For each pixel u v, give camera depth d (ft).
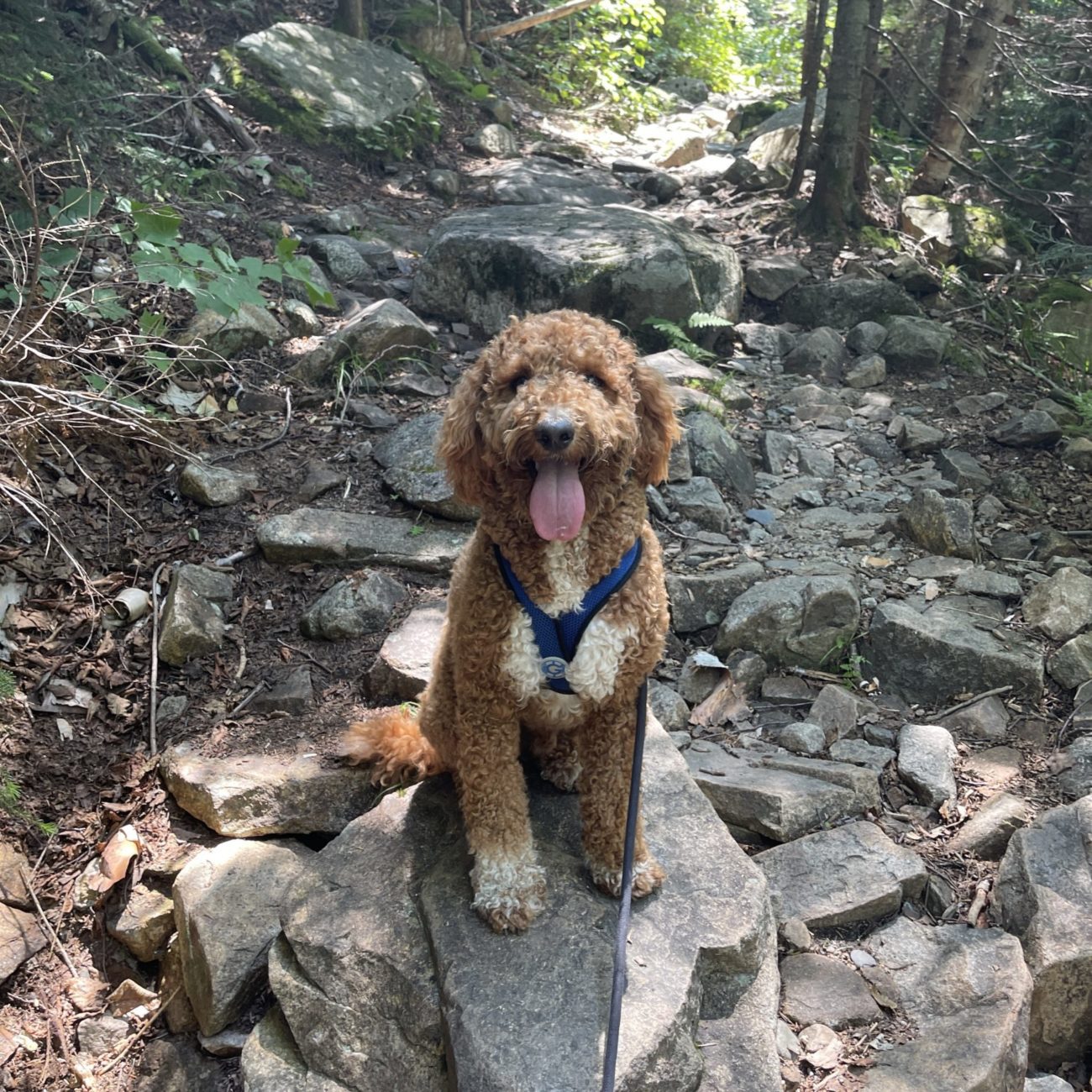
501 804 4.09
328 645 5.84
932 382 8.99
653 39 20.58
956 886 4.84
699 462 7.17
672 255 8.95
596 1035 3.69
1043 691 5.69
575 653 3.87
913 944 4.58
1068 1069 4.50
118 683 5.59
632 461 4.00
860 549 6.68
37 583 5.89
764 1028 4.03
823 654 5.95
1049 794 5.16
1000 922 4.69
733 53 21.40
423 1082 3.85
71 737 5.38
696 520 6.84
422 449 6.82
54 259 6.50
